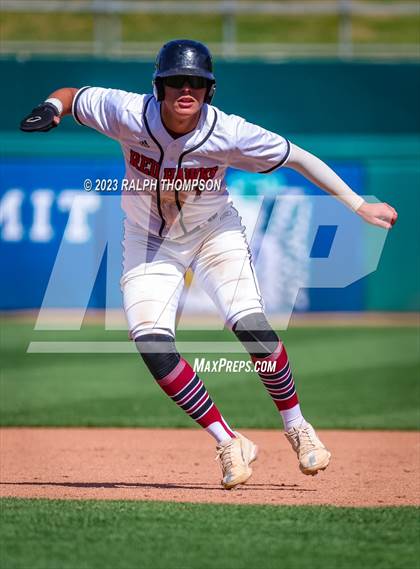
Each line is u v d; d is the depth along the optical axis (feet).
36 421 93.09
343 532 48.60
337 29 285.02
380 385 115.14
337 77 189.47
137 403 103.76
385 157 182.39
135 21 282.15
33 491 60.13
